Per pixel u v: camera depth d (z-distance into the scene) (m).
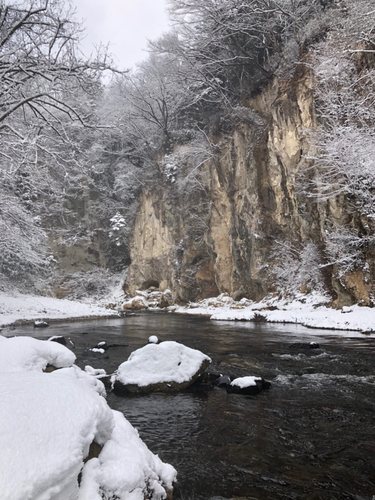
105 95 33.59
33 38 12.47
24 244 17.66
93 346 10.55
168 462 3.50
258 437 4.10
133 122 33.84
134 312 28.80
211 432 4.25
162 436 4.13
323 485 3.10
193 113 32.00
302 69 20.70
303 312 18.72
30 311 21.38
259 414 4.86
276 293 22.94
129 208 39.25
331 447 3.84
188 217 31.17
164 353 6.24
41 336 12.77
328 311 17.59
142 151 36.28
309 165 20.05
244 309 23.52
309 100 19.92
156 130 34.84
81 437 1.94
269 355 9.20
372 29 15.73
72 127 14.81
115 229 37.72
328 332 13.88
